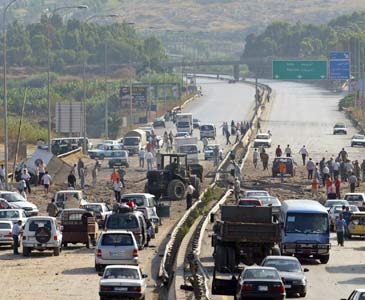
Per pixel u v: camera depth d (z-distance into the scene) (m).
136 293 74.38
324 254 100.94
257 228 88.12
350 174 174.12
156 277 90.38
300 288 78.31
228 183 169.62
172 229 126.88
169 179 155.00
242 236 88.00
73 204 133.50
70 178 160.25
